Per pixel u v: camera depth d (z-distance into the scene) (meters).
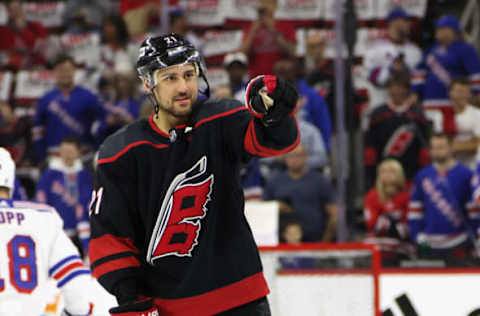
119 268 5.34
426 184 12.94
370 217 13.12
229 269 5.35
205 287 5.34
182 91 5.07
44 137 15.79
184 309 5.38
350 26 13.75
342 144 13.49
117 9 17.52
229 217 5.39
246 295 5.34
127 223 5.39
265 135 4.96
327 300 10.42
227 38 16.75
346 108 13.72
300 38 15.92
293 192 13.16
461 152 14.14
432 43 15.88
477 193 12.62
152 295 5.50
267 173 13.88
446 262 11.27
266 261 10.52
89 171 14.24
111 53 16.81
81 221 13.84
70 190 13.98
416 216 13.01
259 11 15.88
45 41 17.59
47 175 13.95
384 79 15.24
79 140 14.44
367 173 14.03
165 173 5.26
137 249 5.51
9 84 17.33
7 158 7.07
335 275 10.45
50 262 6.97
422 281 11.07
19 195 11.88
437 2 16.03
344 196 13.19
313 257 10.45
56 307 8.95
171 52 5.04
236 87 14.98
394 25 15.64
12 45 17.47
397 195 13.02
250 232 5.50
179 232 5.30
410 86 14.04
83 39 17.33
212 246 5.34
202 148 5.25
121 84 15.47
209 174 5.28
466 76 15.05
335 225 13.08
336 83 13.81
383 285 11.09
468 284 10.99
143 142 5.28
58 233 7.04
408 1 15.99
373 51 15.54
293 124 4.90
